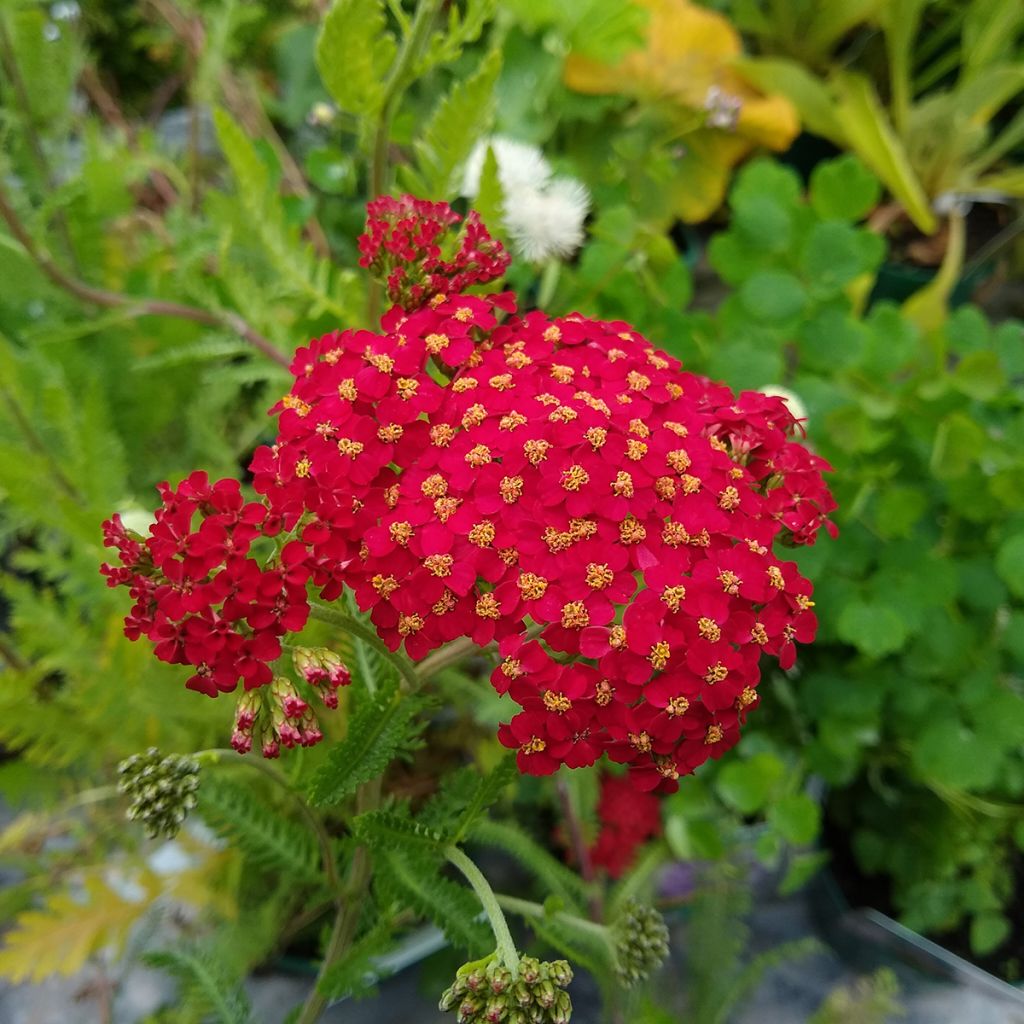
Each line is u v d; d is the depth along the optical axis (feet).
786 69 0.84
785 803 0.59
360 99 0.48
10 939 0.50
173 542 0.34
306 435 0.38
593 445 0.36
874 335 0.61
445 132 0.50
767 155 1.03
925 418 0.61
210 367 0.74
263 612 0.34
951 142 0.94
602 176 0.82
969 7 0.95
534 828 0.66
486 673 0.65
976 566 0.63
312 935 0.59
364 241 0.43
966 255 0.97
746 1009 0.66
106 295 0.60
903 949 0.67
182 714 0.52
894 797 0.68
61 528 0.53
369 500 0.37
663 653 0.34
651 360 0.42
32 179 0.67
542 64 0.77
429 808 0.48
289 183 0.84
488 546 0.35
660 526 0.37
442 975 0.61
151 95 0.94
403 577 0.35
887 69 1.05
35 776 0.55
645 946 0.43
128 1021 0.59
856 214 0.64
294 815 0.55
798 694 0.67
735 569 0.37
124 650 0.51
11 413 0.57
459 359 0.39
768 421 0.42
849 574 0.63
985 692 0.61
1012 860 0.71
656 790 0.37
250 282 0.60
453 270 0.43
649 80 0.80
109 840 0.59
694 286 0.96
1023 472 0.58
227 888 0.54
